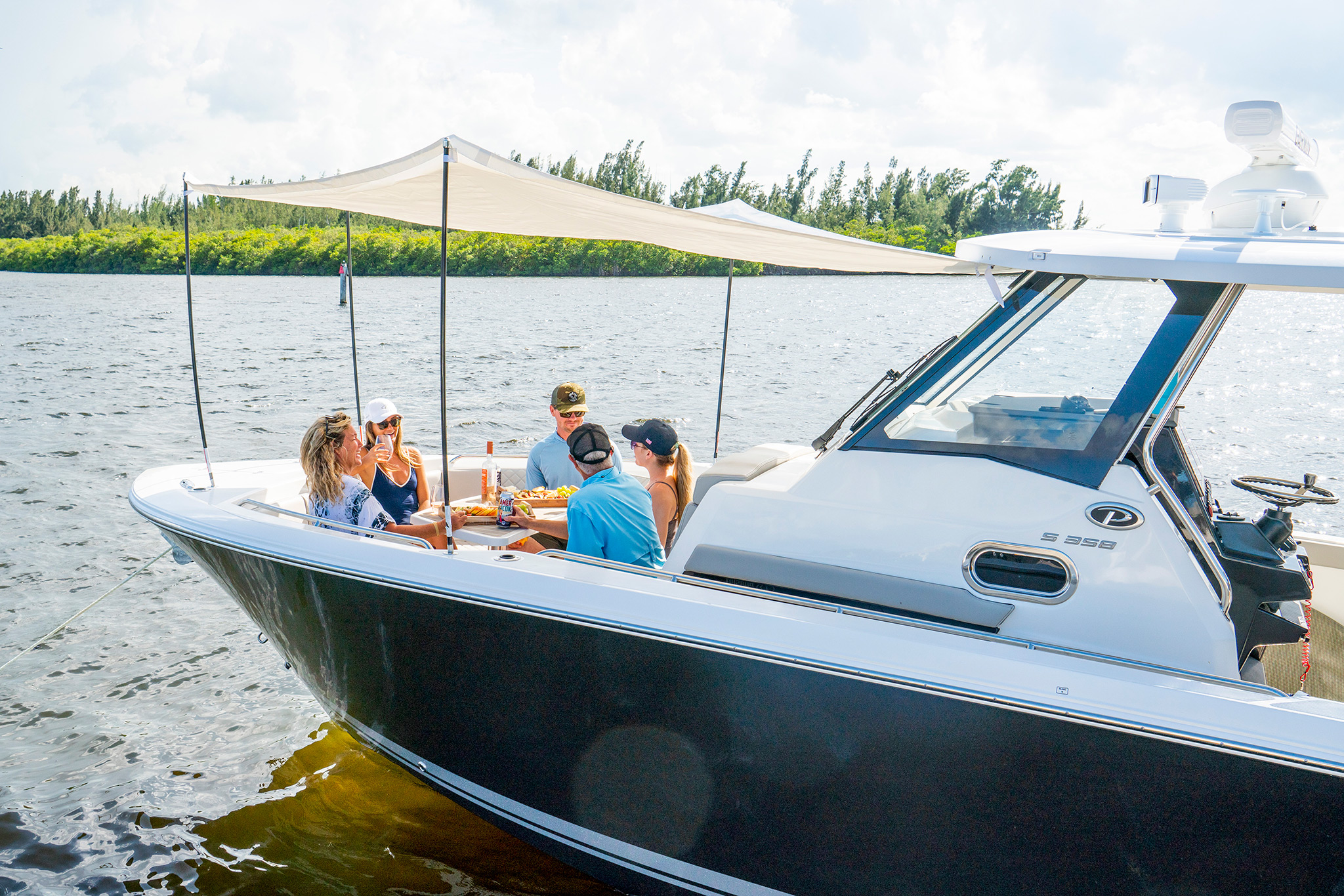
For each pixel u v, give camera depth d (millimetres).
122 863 2967
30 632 4656
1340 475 8508
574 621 2277
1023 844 2002
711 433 9930
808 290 48875
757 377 14508
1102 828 1920
